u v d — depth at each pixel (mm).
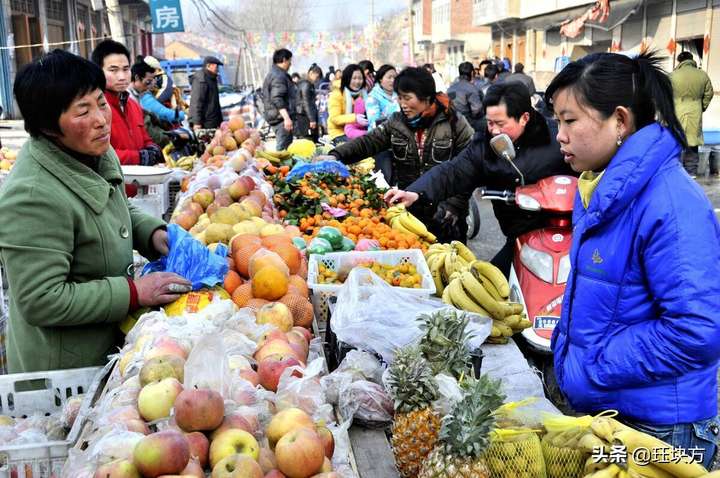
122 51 6078
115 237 2990
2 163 8195
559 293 4199
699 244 2150
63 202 2744
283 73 14273
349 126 11195
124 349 2723
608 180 2270
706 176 12703
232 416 2215
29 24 26609
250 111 26609
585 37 24953
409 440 2293
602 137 2322
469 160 4738
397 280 4023
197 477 1958
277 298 3322
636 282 2291
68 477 2045
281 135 14484
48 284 2693
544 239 4336
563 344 2531
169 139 8734
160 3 22672
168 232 3430
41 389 2865
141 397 2287
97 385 2650
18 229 2666
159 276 3031
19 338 2961
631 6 20000
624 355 2268
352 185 6324
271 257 3408
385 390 2703
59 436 2627
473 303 3504
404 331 2971
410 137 6117
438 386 2363
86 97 2732
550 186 4281
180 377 2432
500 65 19234
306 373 2508
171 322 2824
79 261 2895
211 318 2906
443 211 6000
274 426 2201
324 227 4844
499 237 9719
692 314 2117
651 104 2273
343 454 2301
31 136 2812
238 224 4391
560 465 2141
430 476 2049
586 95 2287
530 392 3002
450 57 57406
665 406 2277
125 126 6324
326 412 2410
